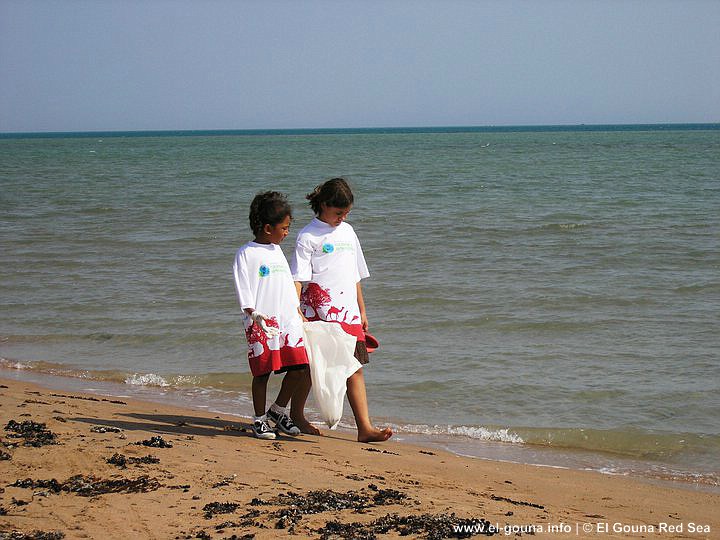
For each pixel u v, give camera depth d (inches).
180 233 750.5
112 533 144.7
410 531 150.3
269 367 216.2
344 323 225.9
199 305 456.4
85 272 562.9
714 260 576.4
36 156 2935.5
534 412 287.9
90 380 330.3
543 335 389.7
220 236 727.7
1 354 370.6
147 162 2293.3
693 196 1022.4
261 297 215.5
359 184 1317.7
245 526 149.3
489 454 249.3
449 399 302.4
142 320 424.8
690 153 2425.0
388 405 296.2
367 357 234.2
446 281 514.6
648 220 793.6
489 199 1032.8
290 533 146.6
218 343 381.7
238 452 205.8
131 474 178.9
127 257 622.5
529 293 476.4
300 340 220.1
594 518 176.2
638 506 193.3
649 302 452.1
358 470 198.5
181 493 167.6
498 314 428.1
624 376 325.4
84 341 389.7
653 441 261.1
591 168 1692.9
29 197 1129.4
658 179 1332.4
